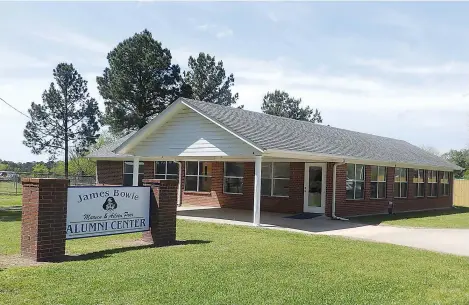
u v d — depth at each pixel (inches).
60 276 275.9
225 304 237.3
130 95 1614.2
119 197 395.9
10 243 406.6
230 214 743.1
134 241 425.1
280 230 546.9
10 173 1854.1
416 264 360.8
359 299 256.7
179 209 819.4
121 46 1619.1
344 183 748.6
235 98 1904.5
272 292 261.1
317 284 283.1
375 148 920.3
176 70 1691.7
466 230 636.1
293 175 780.0
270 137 645.9
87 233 370.0
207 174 904.3
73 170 2034.9
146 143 728.3
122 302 233.0
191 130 676.1
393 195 900.0
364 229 601.6
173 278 281.1
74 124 1878.7
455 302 259.0
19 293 240.7
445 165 1111.0
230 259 344.5
